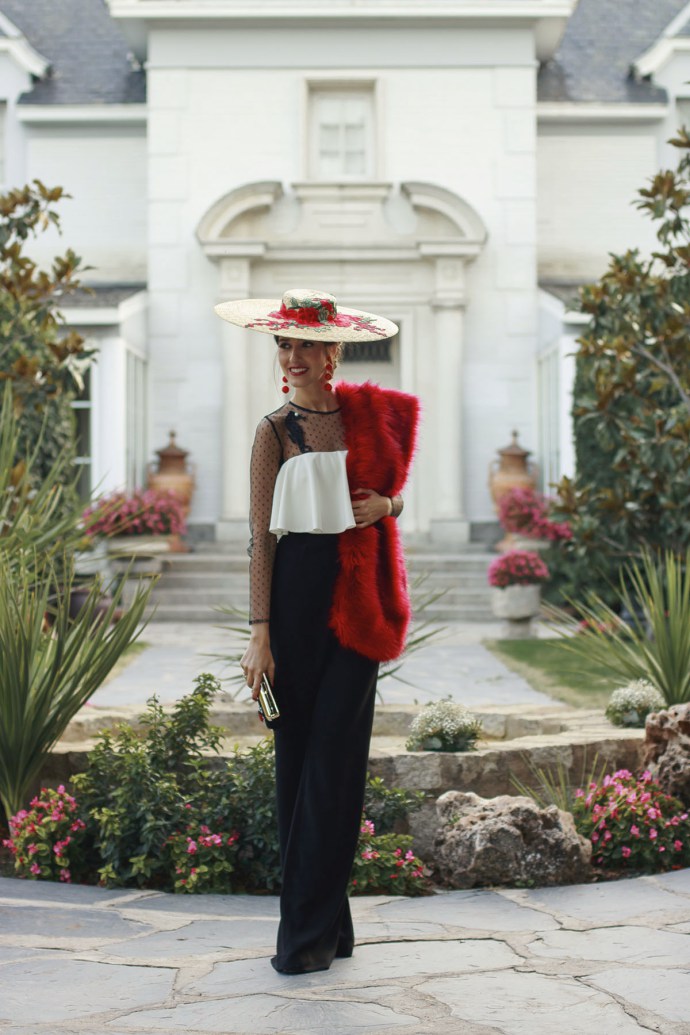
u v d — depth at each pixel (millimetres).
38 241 17781
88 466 15508
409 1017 2887
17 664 4789
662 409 10164
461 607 14320
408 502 16641
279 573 3371
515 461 16062
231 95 16703
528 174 16688
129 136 17766
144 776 4656
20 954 3463
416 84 16719
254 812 4625
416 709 6199
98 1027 2846
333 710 3316
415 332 16578
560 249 17859
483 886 4422
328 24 16641
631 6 19250
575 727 5773
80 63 18266
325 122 16891
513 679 9430
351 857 3344
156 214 16672
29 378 9172
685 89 17938
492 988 3104
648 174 17875
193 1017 2910
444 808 4609
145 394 16625
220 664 10258
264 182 16188
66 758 5129
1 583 5059
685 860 4656
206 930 3771
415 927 3768
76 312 14992
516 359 16609
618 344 9445
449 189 16578
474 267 16625
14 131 17812
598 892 4160
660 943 3461
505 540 15492
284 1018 2885
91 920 3889
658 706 5785
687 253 9109
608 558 11109
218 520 16141
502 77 16688
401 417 3484
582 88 17922
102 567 13727
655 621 6227
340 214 16562
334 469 3365
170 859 4543
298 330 3320
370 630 3332
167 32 16641
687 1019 2830
